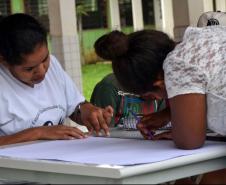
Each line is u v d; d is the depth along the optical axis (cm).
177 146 160
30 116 220
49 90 229
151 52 160
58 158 150
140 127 195
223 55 158
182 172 144
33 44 189
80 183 136
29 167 148
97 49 176
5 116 218
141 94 170
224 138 174
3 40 192
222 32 164
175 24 656
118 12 1116
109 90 258
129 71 161
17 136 204
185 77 156
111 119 226
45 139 204
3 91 218
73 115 237
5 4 989
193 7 639
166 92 166
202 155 146
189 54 158
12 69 201
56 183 143
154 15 1177
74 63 619
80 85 624
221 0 833
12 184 160
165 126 200
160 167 134
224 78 156
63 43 609
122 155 149
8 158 157
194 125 156
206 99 159
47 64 201
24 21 193
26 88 221
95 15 1130
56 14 612
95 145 178
